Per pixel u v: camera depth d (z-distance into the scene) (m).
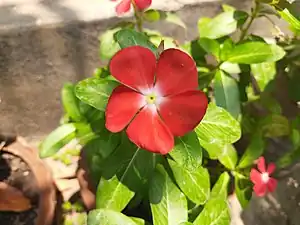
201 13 0.17
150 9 0.15
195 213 0.14
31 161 0.16
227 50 0.14
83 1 0.17
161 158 0.13
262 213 0.17
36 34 0.16
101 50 0.15
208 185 0.13
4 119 0.18
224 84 0.15
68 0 0.17
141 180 0.13
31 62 0.17
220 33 0.15
